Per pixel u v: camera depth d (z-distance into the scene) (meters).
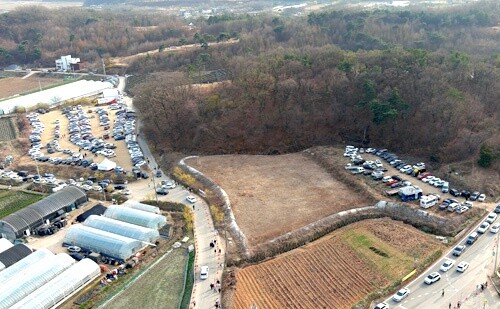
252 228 102.25
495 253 90.00
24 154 158.75
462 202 108.38
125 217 106.50
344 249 95.31
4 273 86.69
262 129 150.62
